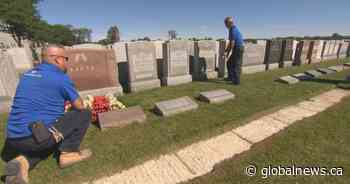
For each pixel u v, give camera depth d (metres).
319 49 11.58
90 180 2.13
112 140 2.90
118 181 2.13
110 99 3.92
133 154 2.55
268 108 3.99
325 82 6.03
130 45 5.40
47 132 1.99
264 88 5.52
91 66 4.83
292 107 4.09
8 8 30.19
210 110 3.97
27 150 2.08
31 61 5.90
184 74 6.58
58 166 2.32
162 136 2.99
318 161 2.32
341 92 5.05
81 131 2.33
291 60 9.88
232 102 4.40
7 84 4.12
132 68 5.54
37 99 2.00
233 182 2.05
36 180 2.10
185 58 6.49
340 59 12.94
